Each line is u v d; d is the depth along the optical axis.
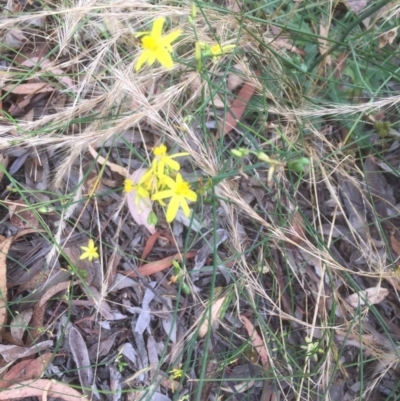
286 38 0.31
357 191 0.31
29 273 0.26
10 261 0.26
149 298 0.27
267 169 0.29
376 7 0.25
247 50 0.29
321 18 0.33
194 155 0.25
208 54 0.23
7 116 0.25
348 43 0.29
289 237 0.29
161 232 0.28
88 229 0.27
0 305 0.24
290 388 0.28
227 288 0.27
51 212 0.27
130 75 0.26
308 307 0.29
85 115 0.27
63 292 0.26
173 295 0.27
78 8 0.25
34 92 0.28
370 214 0.31
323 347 0.28
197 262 0.28
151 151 0.29
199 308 0.27
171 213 0.21
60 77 0.29
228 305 0.27
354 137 0.31
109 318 0.26
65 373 0.25
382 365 0.28
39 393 0.24
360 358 0.26
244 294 0.26
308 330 0.28
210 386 0.27
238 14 0.27
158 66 0.27
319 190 0.30
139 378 0.26
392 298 0.30
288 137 0.29
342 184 0.31
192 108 0.29
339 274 0.28
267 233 0.28
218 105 0.29
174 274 0.26
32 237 0.26
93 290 0.26
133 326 0.26
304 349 0.28
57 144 0.25
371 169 0.31
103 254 0.27
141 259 0.27
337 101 0.31
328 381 0.27
